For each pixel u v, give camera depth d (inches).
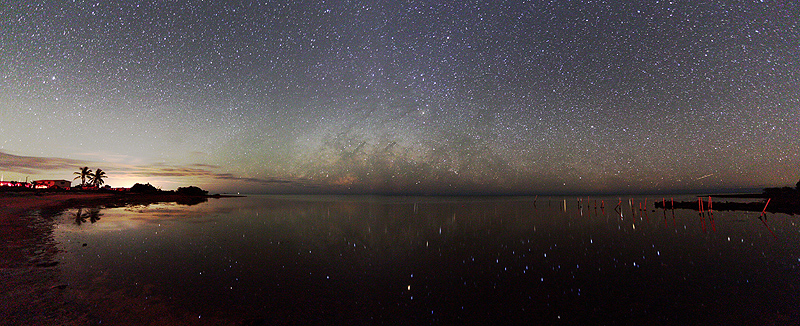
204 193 2397.9
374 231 662.5
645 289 308.3
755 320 238.2
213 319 224.8
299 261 396.5
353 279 331.3
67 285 273.3
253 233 598.2
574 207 1535.4
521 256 442.9
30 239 465.4
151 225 666.8
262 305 255.8
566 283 325.7
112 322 210.4
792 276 344.2
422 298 283.0
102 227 610.5
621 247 508.1
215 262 376.5
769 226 737.6
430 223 815.7
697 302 272.8
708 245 518.9
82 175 2433.6
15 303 230.2
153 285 287.0
